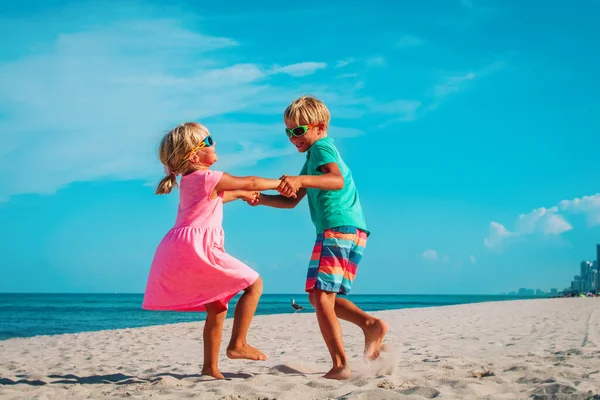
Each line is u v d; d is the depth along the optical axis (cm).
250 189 303
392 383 279
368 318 334
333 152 329
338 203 321
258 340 746
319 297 311
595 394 241
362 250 332
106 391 284
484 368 342
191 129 315
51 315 2870
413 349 541
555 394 245
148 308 306
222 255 304
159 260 304
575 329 736
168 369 427
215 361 320
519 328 802
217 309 319
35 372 421
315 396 257
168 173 321
